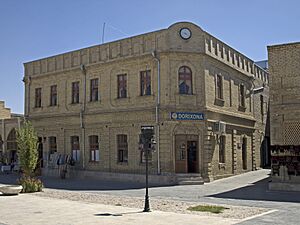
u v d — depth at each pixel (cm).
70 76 3475
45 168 3591
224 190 2339
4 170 3975
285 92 2291
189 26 2875
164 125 2792
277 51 2333
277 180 2280
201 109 2839
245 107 3628
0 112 4747
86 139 3294
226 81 3266
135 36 3005
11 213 1497
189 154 2834
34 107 3809
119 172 3036
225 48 3269
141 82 2967
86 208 1614
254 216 1379
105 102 3175
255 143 3834
